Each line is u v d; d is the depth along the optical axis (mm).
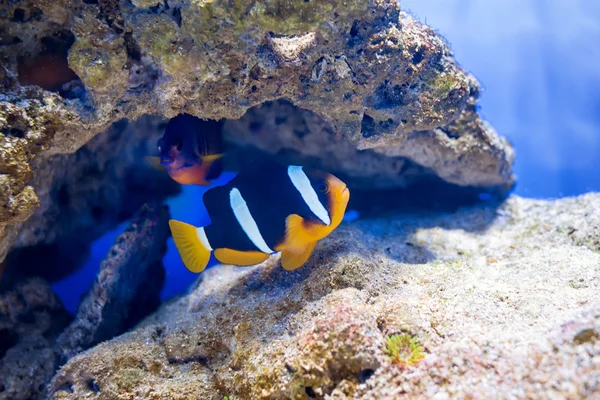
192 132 2738
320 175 2102
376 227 3570
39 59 2281
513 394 1389
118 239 3250
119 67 2154
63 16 2145
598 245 2846
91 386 2346
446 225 3592
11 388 2785
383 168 3555
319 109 2590
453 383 1547
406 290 2385
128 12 2096
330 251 2576
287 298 2389
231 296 2682
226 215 2209
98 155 3340
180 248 2250
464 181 3574
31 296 3141
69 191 3309
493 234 3420
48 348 3035
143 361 2336
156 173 3707
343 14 2170
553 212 3477
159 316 3164
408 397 1563
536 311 2043
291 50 2270
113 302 3086
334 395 1698
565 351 1482
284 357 1893
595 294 2135
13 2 2100
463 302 2193
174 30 2090
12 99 2131
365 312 1869
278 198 2143
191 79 2230
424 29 2621
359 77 2449
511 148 3980
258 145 3508
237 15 1995
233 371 2158
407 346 1811
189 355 2352
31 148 2170
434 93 2619
